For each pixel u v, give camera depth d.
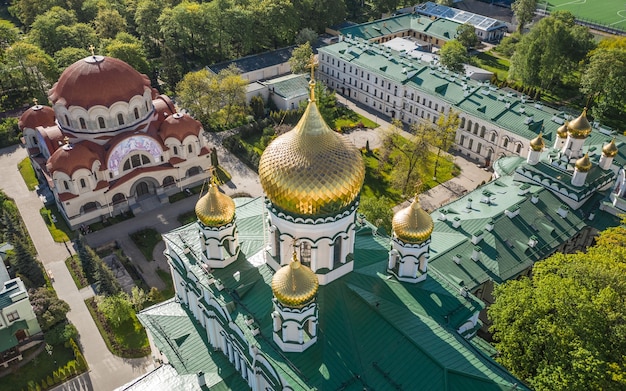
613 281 60.28
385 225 83.69
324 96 135.25
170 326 67.44
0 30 163.00
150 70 145.88
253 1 169.62
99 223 99.00
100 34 164.88
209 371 60.91
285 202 51.00
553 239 78.69
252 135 128.75
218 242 59.75
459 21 193.12
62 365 72.12
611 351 56.25
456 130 117.06
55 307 76.19
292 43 177.12
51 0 177.62
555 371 54.47
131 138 98.31
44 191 106.12
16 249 81.50
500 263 73.88
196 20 161.62
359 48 146.88
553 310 58.88
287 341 50.91
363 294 54.75
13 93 144.62
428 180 112.56
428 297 57.72
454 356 48.97
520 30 188.50
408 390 47.16
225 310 56.25
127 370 71.56
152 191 105.88
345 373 49.12
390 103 137.00
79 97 95.69
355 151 52.53
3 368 71.50
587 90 137.88
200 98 128.88
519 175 88.69
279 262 57.50
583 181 82.12
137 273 87.88
